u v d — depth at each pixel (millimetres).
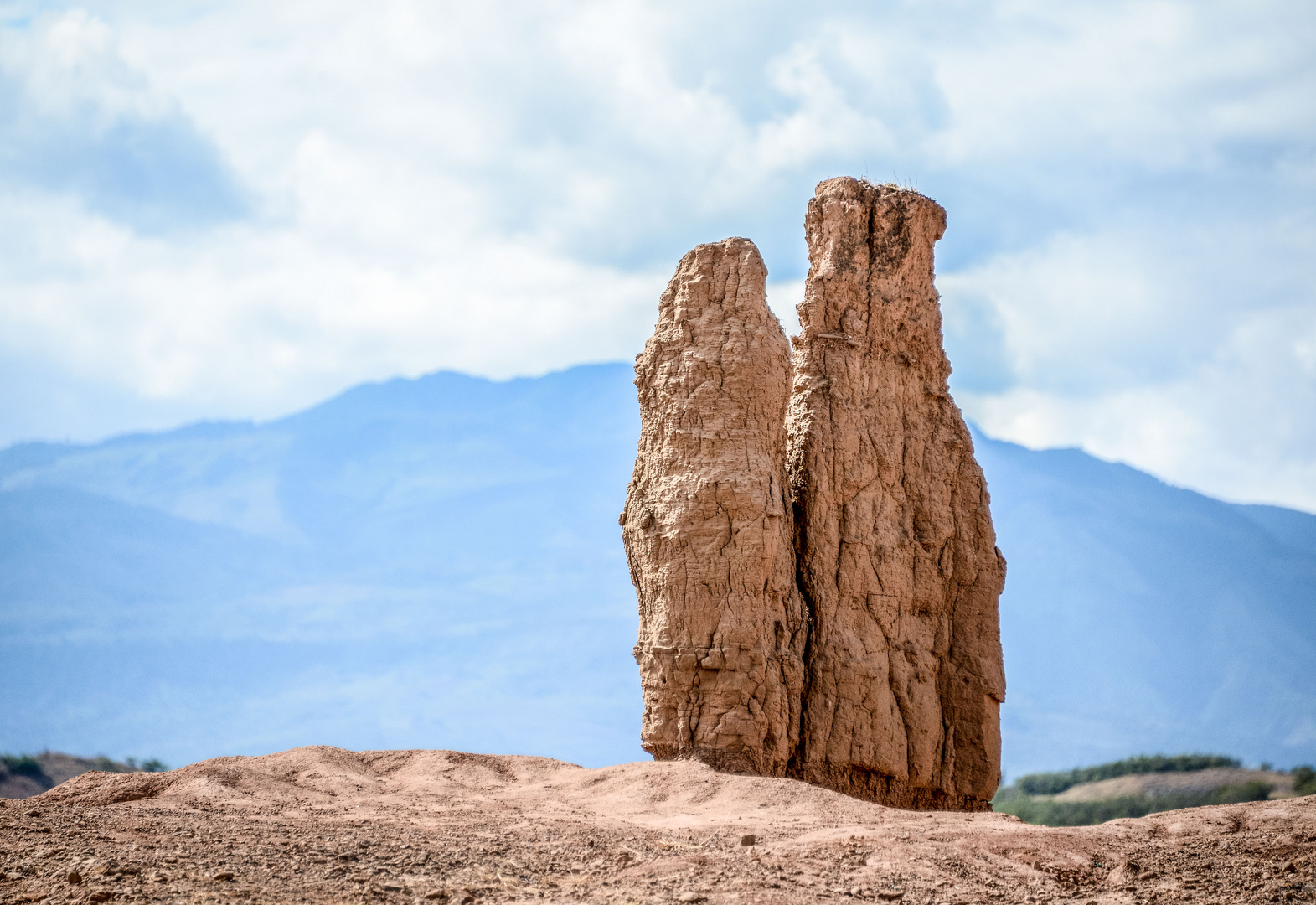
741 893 17641
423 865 18906
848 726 33125
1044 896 19047
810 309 35938
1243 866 20688
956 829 23406
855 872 19547
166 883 16578
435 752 33594
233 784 27562
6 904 15375
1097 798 85625
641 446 33781
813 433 34844
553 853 20328
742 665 30984
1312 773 80250
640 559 32781
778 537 31859
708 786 27969
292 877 17562
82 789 26922
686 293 33344
